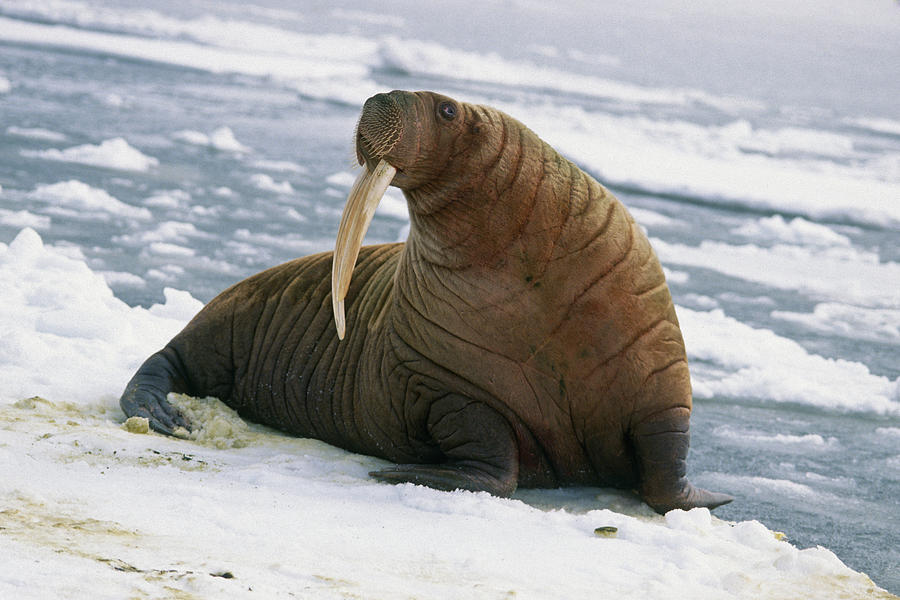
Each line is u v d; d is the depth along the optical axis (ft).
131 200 135.03
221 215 133.39
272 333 69.67
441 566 41.78
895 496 68.44
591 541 48.01
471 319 56.90
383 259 67.67
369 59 303.27
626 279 56.39
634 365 56.39
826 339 108.99
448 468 57.52
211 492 48.85
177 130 183.01
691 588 42.86
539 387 57.11
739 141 243.40
